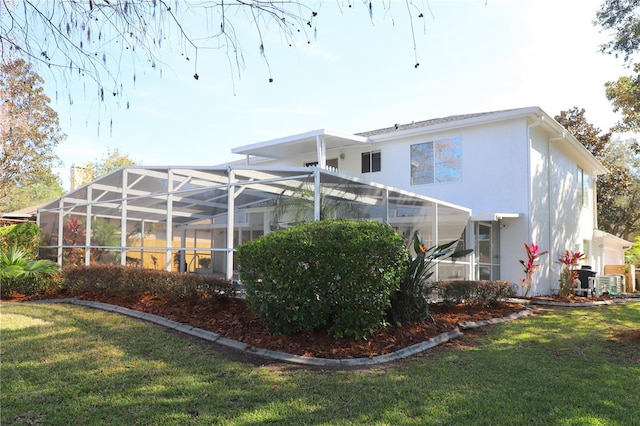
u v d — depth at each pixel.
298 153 19.91
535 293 15.16
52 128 17.47
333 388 5.18
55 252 15.04
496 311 10.82
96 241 13.45
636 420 4.39
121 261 12.47
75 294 11.68
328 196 9.34
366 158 18.52
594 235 23.58
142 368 5.75
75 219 14.38
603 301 14.10
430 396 4.99
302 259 6.81
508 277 15.06
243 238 10.96
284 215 9.76
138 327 7.84
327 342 6.89
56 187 38.03
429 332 7.95
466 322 9.27
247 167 10.01
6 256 12.43
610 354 7.16
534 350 7.31
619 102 18.53
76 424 4.16
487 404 4.77
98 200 13.59
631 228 34.88
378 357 6.55
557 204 17.55
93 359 6.08
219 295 8.88
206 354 6.43
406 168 17.31
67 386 5.09
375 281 7.00
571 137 17.27
